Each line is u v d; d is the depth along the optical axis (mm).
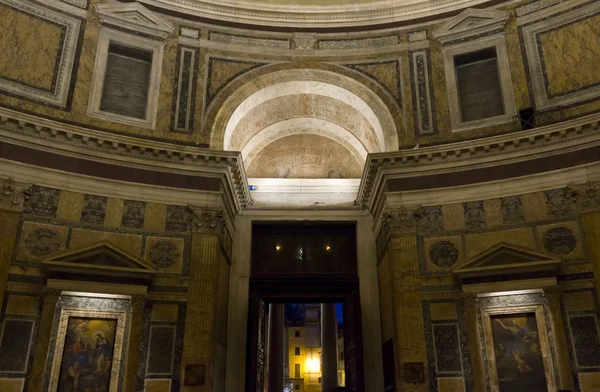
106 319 12367
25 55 13273
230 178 14648
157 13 15703
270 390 22328
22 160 12250
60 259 11781
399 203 13852
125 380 11680
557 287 11719
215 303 13281
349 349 17094
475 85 15000
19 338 11234
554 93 13805
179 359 12422
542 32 14500
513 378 11883
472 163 13547
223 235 14734
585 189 12242
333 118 18156
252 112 17094
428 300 12914
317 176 19000
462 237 13203
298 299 18391
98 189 13016
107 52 14625
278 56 16422
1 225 11648
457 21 15625
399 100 15602
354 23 16641
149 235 13203
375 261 16766
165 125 14625
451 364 12250
